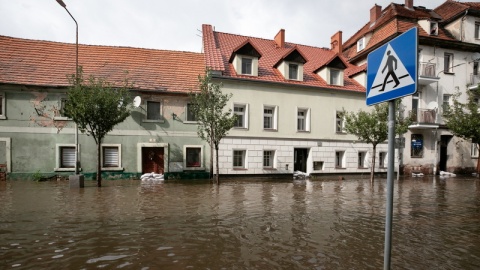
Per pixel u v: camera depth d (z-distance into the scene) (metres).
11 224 6.11
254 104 17.25
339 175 18.98
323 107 18.78
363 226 6.23
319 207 8.34
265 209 7.98
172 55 18.80
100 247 4.71
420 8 23.62
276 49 21.81
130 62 17.47
